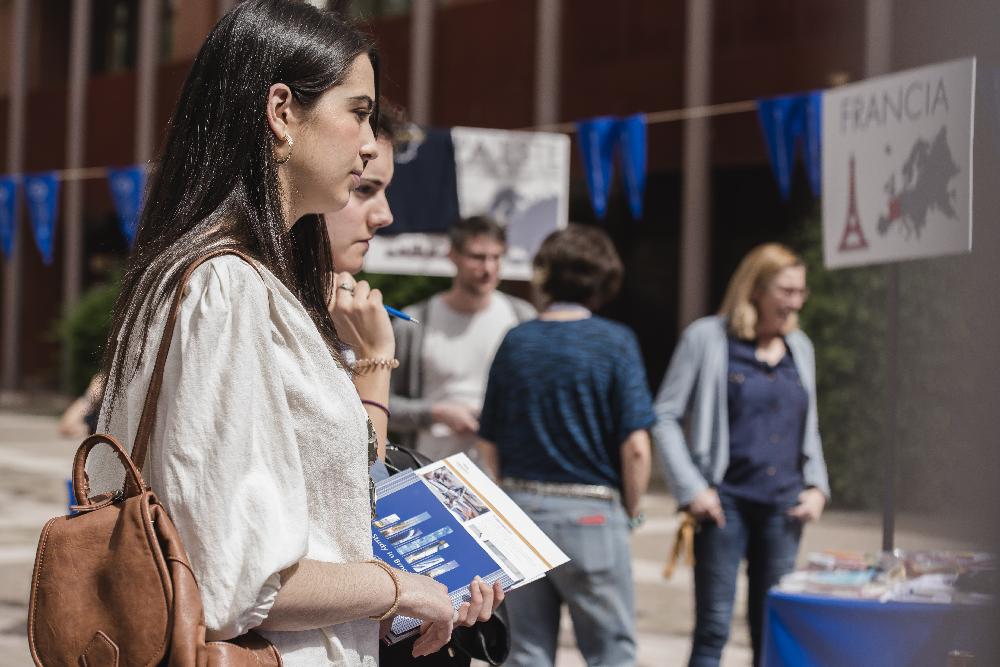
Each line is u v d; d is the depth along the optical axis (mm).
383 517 2340
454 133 7156
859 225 4582
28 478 12430
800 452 4914
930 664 3471
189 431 1689
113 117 25016
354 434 1836
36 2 27047
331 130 1899
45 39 27047
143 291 1807
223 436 1688
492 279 5238
